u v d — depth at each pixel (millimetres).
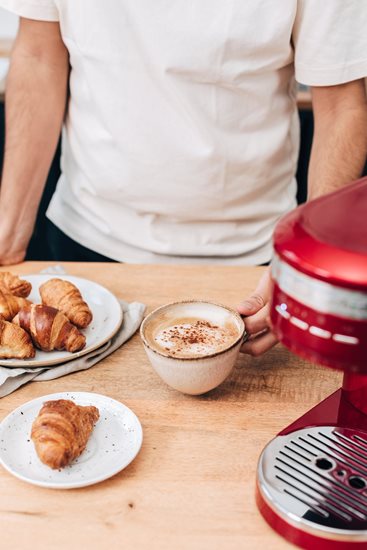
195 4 1198
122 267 1286
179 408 901
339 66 1228
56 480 766
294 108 1431
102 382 960
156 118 1302
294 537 687
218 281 1232
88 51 1284
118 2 1221
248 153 1350
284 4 1202
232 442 838
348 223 571
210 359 856
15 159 1371
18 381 948
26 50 1364
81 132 1399
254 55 1249
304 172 2061
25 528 713
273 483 723
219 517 726
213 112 1295
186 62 1236
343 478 730
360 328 540
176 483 773
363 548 669
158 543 694
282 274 576
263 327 974
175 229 1445
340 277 526
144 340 889
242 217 1436
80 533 707
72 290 1097
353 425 812
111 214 1456
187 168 1340
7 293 1083
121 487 767
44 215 1995
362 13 1198
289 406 903
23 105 1372
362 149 1269
